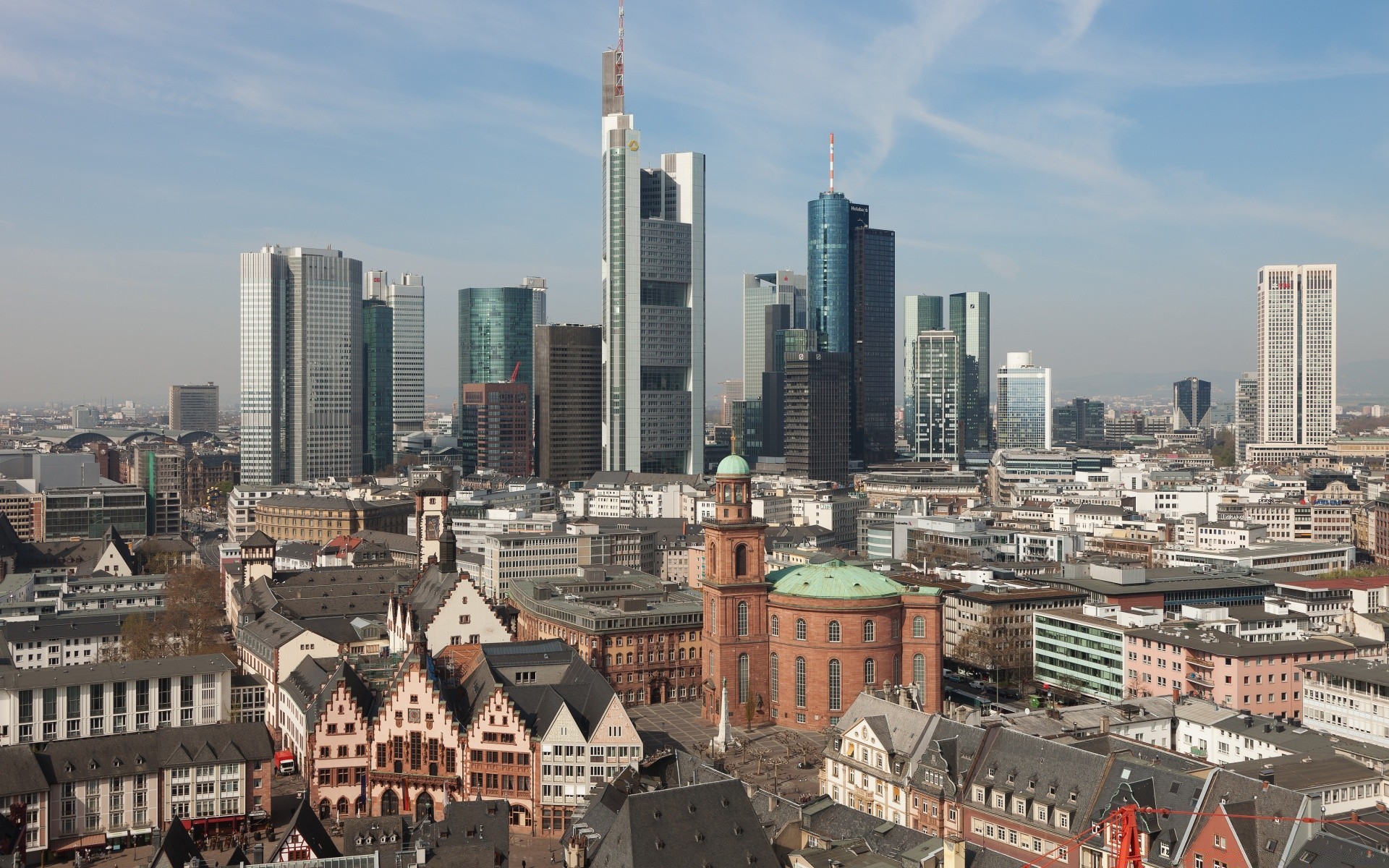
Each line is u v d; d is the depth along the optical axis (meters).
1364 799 199.38
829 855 172.50
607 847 175.12
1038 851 191.12
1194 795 176.00
